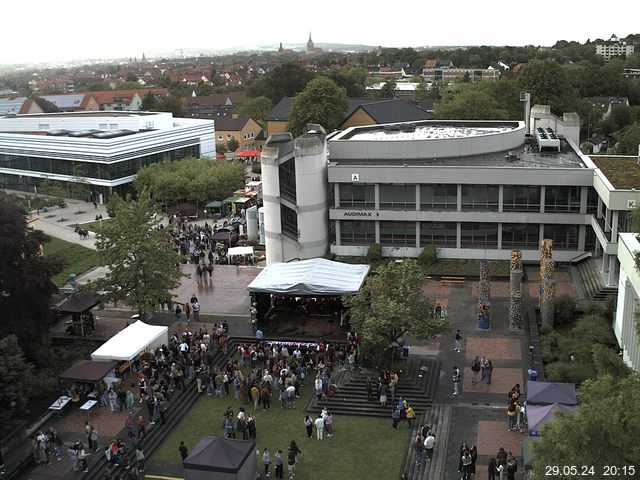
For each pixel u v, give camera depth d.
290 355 52.38
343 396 46.41
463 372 48.72
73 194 114.56
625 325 45.00
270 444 41.84
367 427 43.34
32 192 122.56
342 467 39.25
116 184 111.00
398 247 71.81
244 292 66.25
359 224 72.44
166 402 46.53
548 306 53.06
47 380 46.12
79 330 57.91
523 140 81.31
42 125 133.12
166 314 61.72
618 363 33.16
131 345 49.88
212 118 168.62
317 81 126.19
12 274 49.69
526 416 37.97
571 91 138.00
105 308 64.12
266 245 72.69
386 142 74.62
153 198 102.44
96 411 46.62
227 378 47.97
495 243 69.94
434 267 68.75
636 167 65.44
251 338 55.28
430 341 53.66
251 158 144.50
